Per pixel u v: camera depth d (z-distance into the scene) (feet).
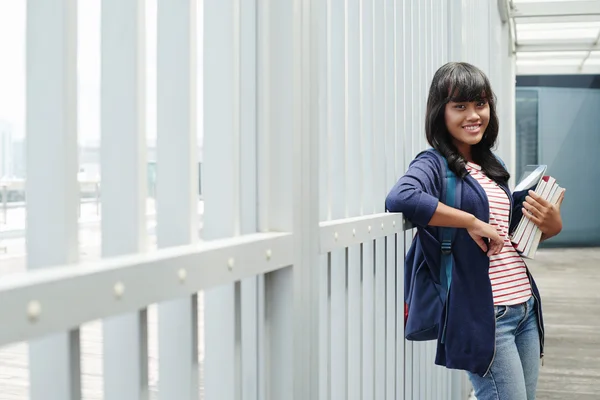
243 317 3.16
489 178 5.44
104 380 2.23
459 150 5.43
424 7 6.85
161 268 2.06
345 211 4.43
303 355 3.27
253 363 3.16
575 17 22.15
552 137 33.27
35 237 1.86
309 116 3.33
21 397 6.36
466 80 5.05
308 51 3.30
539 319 5.38
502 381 5.06
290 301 3.12
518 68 33.19
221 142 2.76
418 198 4.76
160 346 2.50
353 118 4.71
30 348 1.92
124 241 2.13
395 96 5.68
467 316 4.90
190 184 2.39
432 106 5.27
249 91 3.11
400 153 5.97
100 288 1.79
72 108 1.84
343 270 4.32
